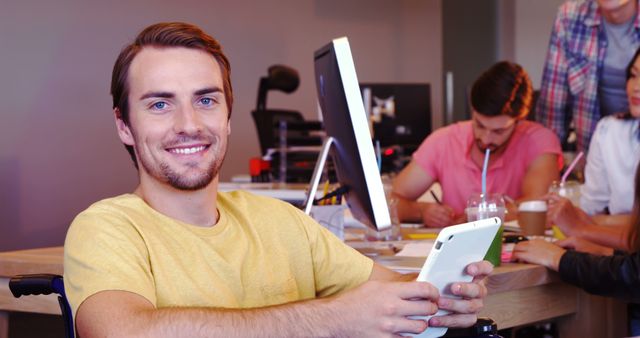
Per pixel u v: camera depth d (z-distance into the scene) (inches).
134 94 52.8
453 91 324.5
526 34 329.7
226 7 259.0
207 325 45.4
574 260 77.7
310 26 280.4
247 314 46.8
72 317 53.9
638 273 74.6
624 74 140.6
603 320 85.0
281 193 100.8
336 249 61.9
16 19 210.8
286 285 57.2
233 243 55.6
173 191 53.8
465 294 52.9
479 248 52.3
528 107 122.3
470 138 130.7
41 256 72.6
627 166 116.4
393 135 183.8
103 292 46.9
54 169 219.1
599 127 120.6
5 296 73.0
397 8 301.7
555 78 151.3
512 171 128.3
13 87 210.8
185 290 51.2
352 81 62.9
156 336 44.6
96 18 227.3
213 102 53.6
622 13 137.5
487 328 54.6
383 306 48.5
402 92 184.7
